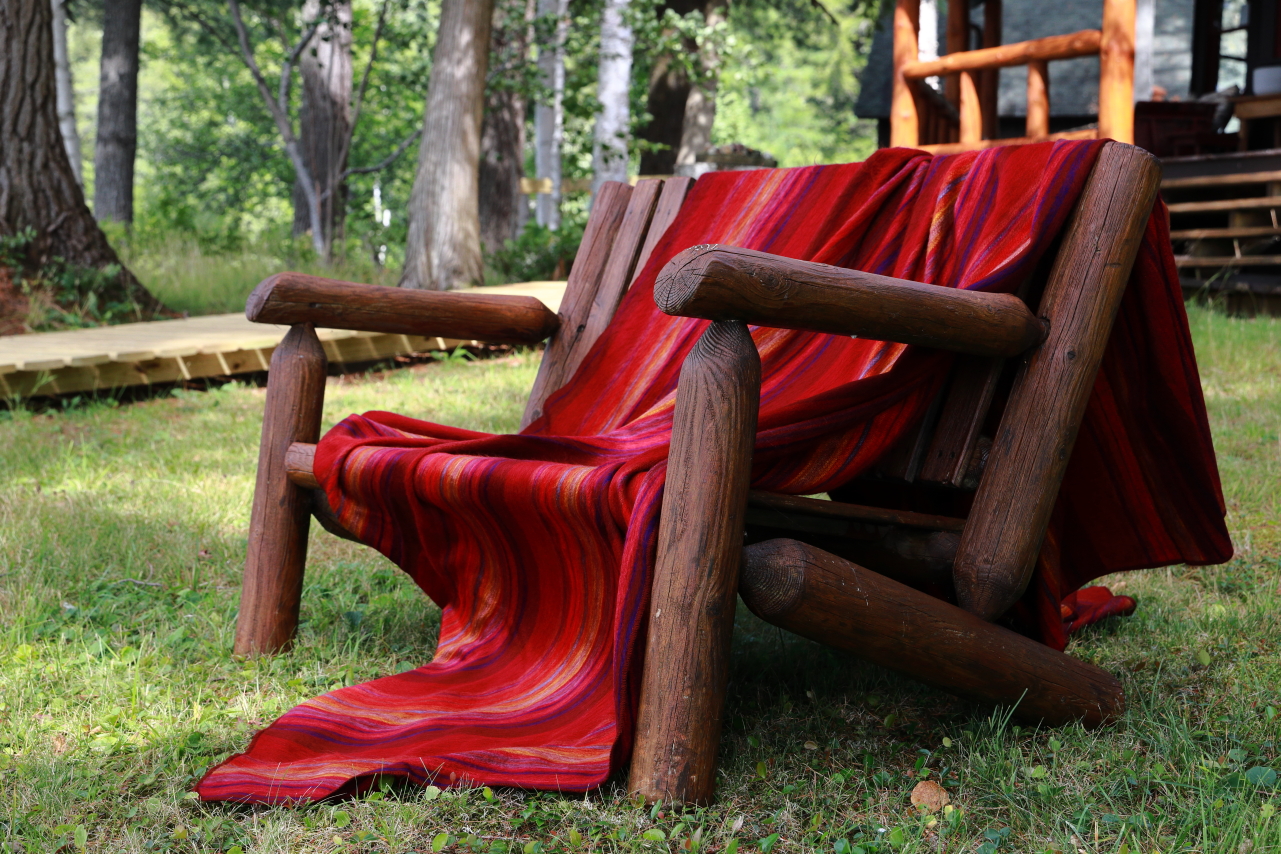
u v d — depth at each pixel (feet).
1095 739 6.85
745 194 9.71
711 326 5.94
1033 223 6.79
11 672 8.00
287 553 8.53
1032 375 6.80
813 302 5.71
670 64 47.39
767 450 6.38
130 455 16.14
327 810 5.90
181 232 44.78
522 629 7.55
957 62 27.61
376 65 65.51
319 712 6.79
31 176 28.86
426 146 33.99
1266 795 6.00
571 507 6.40
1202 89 40.37
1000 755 6.50
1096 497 7.86
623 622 5.90
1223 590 10.10
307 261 41.68
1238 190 32.96
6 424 18.71
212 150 86.94
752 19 99.09
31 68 28.73
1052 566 7.22
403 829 5.73
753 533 7.52
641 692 5.99
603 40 39.37
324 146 58.13
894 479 7.36
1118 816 5.73
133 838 5.65
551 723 6.62
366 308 8.71
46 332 25.59
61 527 11.94
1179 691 7.63
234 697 7.72
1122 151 6.76
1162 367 7.25
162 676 7.97
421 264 33.99
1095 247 6.74
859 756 6.73
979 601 6.79
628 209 10.55
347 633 9.01
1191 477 7.68
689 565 5.81
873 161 8.60
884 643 6.26
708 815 5.82
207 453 16.38
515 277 38.68
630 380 9.09
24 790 6.23
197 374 22.56
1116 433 7.59
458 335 9.46
